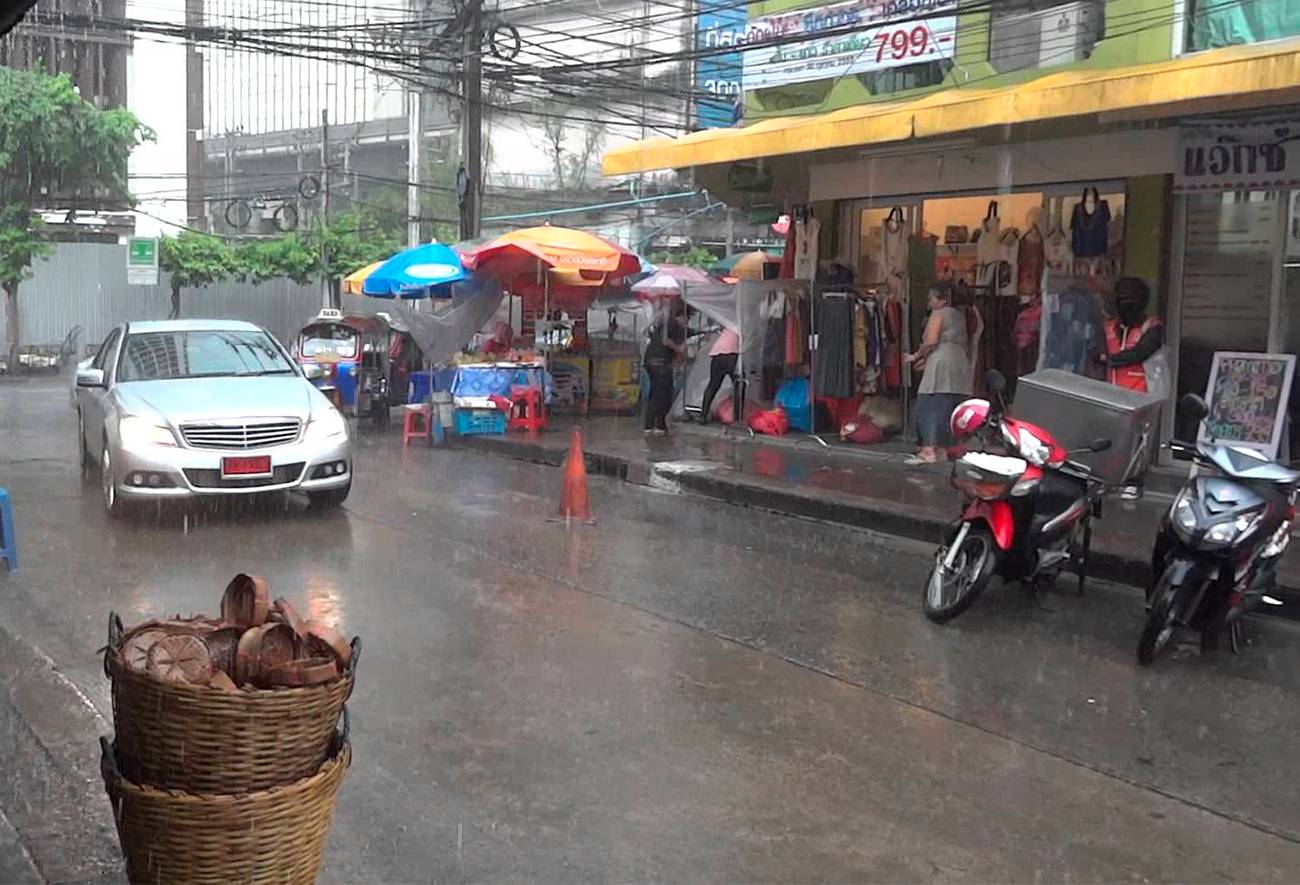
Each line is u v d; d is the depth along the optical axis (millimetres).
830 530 10250
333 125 39594
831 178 15188
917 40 13273
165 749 2881
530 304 18625
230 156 41812
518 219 30281
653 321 17016
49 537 9195
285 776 2971
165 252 27891
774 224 20828
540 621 7059
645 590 7859
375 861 4086
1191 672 6445
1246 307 11414
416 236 26734
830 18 14156
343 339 19219
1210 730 5551
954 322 12672
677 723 5445
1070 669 6438
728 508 11289
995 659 6570
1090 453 7645
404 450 15141
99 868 3986
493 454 14844
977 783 4859
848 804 4621
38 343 29391
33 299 29281
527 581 8039
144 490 9586
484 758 4988
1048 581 7875
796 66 14617
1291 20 10523
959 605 7148
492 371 15625
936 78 13336
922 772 4957
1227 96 9680
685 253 30156
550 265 15734
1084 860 4207
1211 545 6309
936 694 5957
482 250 16141
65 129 26906
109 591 7590
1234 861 4234
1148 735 5461
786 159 15195
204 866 2910
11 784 4648
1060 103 10500
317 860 3094
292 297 30906
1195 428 11445
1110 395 7770
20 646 6387
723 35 18719
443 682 5934
